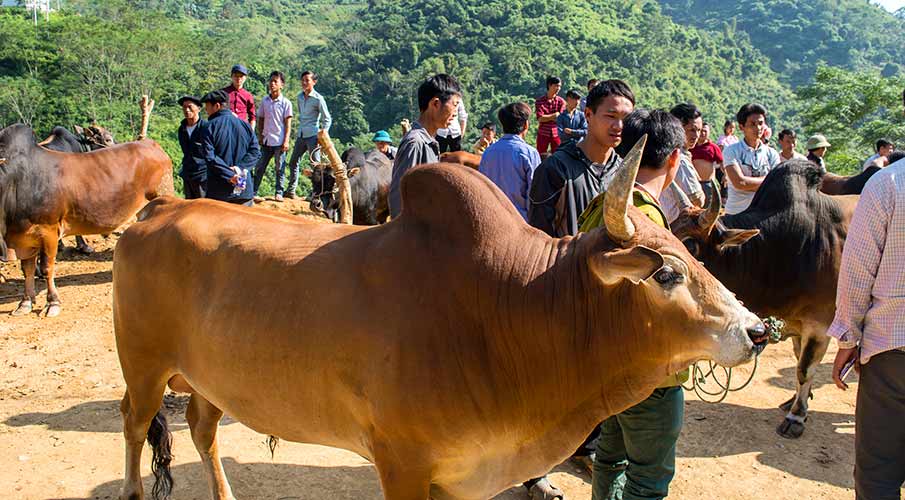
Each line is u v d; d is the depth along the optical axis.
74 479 4.28
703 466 4.62
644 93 85.69
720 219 4.80
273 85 12.04
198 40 74.75
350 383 2.86
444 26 96.62
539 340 2.74
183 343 3.39
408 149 4.45
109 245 10.34
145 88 61.62
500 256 2.79
